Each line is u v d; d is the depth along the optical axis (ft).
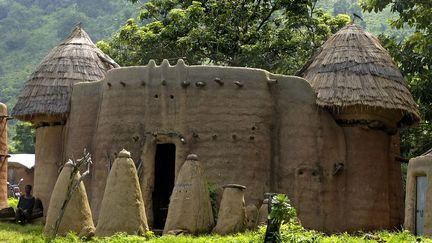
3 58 314.55
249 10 123.54
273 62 115.34
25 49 320.70
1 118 90.33
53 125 83.10
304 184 72.33
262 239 49.96
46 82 82.84
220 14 120.78
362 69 74.54
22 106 82.53
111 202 60.29
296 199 72.08
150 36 119.55
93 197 74.28
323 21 124.67
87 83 79.82
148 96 73.41
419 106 98.43
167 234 60.75
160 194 83.76
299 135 73.10
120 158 61.46
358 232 70.44
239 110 71.87
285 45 118.73
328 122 73.92
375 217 74.43
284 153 73.15
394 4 94.32
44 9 363.15
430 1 93.45
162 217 82.48
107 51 124.06
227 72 72.49
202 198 63.31
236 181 70.49
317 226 71.92
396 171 82.07
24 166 146.00
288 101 73.97
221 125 71.51
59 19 345.92
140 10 133.18
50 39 327.26
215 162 70.79
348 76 74.08
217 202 69.46
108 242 54.08
